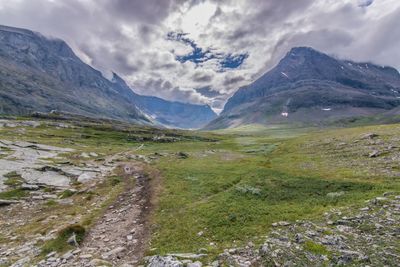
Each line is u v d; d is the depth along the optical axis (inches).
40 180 1798.7
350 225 772.6
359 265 562.6
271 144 4077.3
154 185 1610.5
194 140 7140.8
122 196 1464.1
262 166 2111.2
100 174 2078.0
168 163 2490.2
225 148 4163.4
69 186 1734.7
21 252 842.8
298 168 1903.3
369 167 1626.5
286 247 671.1
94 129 7303.2
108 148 4060.0
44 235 970.1
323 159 2123.5
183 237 849.5
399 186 1143.0
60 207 1338.6
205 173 1814.7
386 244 636.1
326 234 727.7
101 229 995.3
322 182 1318.9
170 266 618.8
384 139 2305.6
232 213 979.9
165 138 6574.8
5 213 1269.7
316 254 623.2
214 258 665.0
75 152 3225.9
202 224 927.7
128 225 1021.2
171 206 1178.0
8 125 6053.2
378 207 873.5
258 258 641.6
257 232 813.2
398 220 754.2
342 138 2802.7
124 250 808.3
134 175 2003.0
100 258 757.3
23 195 1515.7
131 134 6953.7
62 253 802.8
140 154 3309.5
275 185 1330.0
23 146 3171.8
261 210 993.5
